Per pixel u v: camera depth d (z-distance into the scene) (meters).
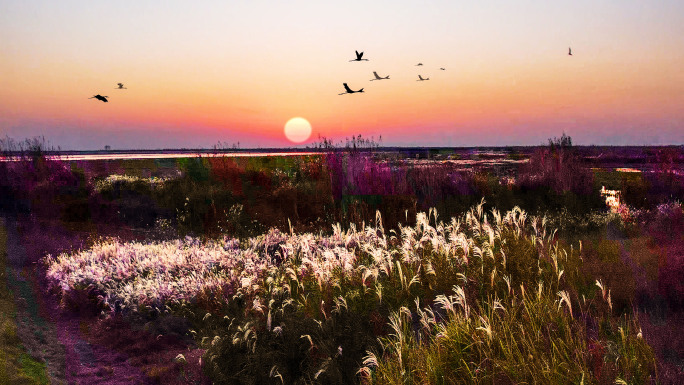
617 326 5.36
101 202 18.98
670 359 4.62
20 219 17.38
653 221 13.36
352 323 6.35
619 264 7.51
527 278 6.73
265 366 5.85
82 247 14.20
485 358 4.60
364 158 17.84
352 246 10.35
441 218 14.92
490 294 6.41
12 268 12.05
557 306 5.68
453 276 7.07
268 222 16.23
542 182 17.89
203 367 6.20
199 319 8.09
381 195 16.08
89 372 6.61
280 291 7.87
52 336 7.90
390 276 7.41
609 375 4.00
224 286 8.77
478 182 17.88
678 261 6.77
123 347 7.44
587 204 16.81
